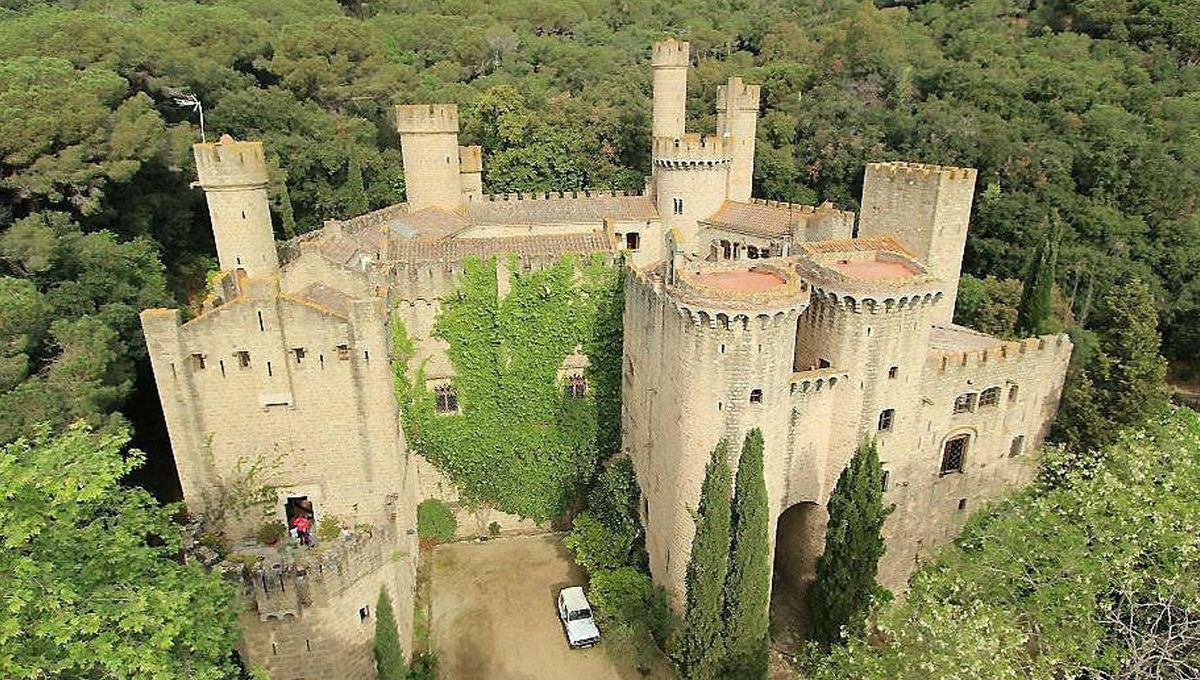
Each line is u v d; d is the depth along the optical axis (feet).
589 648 144.66
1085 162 278.26
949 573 110.93
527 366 165.58
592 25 466.29
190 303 230.07
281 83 299.38
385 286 149.48
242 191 133.39
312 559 115.55
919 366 139.64
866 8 385.29
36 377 137.08
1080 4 335.67
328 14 367.66
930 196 161.68
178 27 272.10
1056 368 160.76
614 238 169.78
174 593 82.02
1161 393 170.30
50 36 218.18
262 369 127.65
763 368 120.16
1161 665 98.32
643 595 146.61
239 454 132.67
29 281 151.94
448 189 205.57
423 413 166.71
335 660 120.98
